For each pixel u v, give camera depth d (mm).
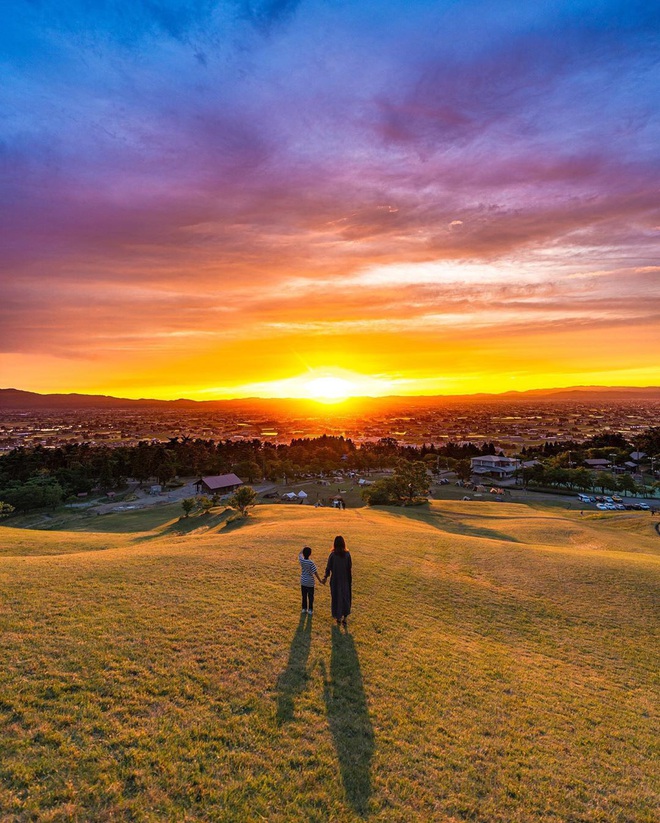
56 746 7703
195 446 196625
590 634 16672
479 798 7699
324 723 9258
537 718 10523
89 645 11469
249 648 12211
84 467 121375
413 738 9156
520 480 144250
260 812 6871
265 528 39531
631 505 88688
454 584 21531
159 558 22141
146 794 6918
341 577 14523
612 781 8539
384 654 12977
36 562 20812
